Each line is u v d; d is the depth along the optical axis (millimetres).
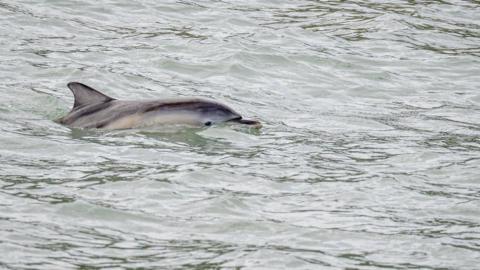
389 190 53219
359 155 59500
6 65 73812
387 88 76375
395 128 66312
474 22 94062
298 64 79438
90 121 61750
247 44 82438
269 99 71750
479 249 45719
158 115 61750
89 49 79500
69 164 54625
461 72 81250
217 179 53219
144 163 55281
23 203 48219
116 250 43719
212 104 62969
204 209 48719
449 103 73625
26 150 56688
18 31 82250
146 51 79875
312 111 69562
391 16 92875
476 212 50469
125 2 92312
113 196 49844
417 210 50562
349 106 71688
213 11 91875
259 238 45781
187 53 79938
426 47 86438
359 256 44344
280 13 93125
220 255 43531
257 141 60969
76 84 63219
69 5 90062
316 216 49000
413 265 43625
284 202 50688
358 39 87000
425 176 55844
